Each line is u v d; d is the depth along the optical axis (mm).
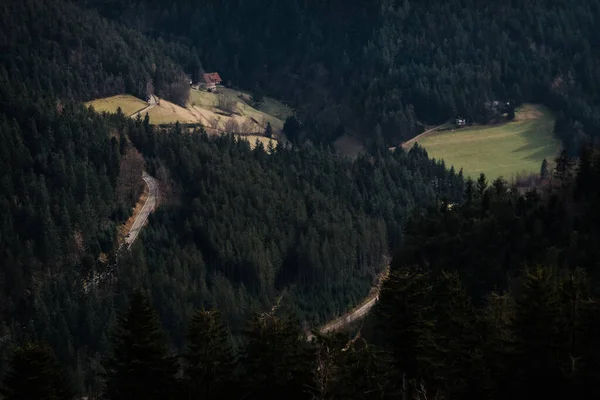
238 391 91938
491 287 137000
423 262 150500
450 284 101750
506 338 91688
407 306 95750
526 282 94000
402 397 89062
